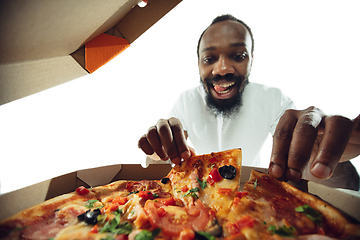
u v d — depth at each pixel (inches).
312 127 7.5
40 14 5.2
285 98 21.3
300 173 7.5
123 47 9.8
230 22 19.7
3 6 4.2
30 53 6.9
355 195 7.1
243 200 7.6
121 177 10.8
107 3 6.9
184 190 8.9
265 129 21.5
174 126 10.0
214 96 21.0
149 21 9.7
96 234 6.6
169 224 6.8
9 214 7.4
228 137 22.2
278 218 7.0
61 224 7.2
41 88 8.1
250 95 22.3
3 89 6.8
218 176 8.9
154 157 15.2
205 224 6.9
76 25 6.9
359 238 5.8
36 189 8.5
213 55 19.8
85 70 9.5
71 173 9.8
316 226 6.7
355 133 8.7
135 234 6.5
